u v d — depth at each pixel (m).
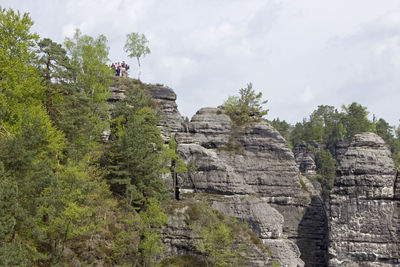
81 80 71.75
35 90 50.25
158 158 70.62
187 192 91.06
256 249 72.56
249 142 102.00
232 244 71.19
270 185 100.00
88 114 61.97
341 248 90.50
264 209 90.94
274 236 89.50
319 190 156.62
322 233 102.12
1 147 37.25
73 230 43.91
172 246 68.56
